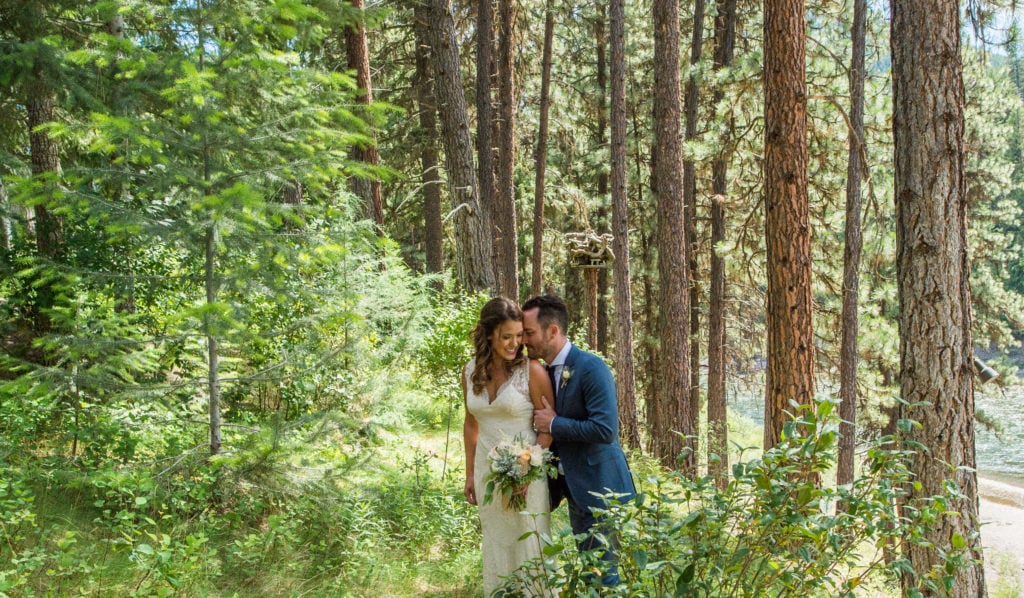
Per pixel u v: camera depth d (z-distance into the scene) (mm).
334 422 4562
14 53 6297
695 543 2570
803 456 2459
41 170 7812
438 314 9188
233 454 4406
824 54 13109
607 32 18984
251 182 4172
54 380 4086
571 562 2717
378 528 4492
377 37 16656
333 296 4609
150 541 4078
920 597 2531
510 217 14844
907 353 4234
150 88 4168
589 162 19516
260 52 4129
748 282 15641
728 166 14969
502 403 3521
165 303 6234
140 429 4629
